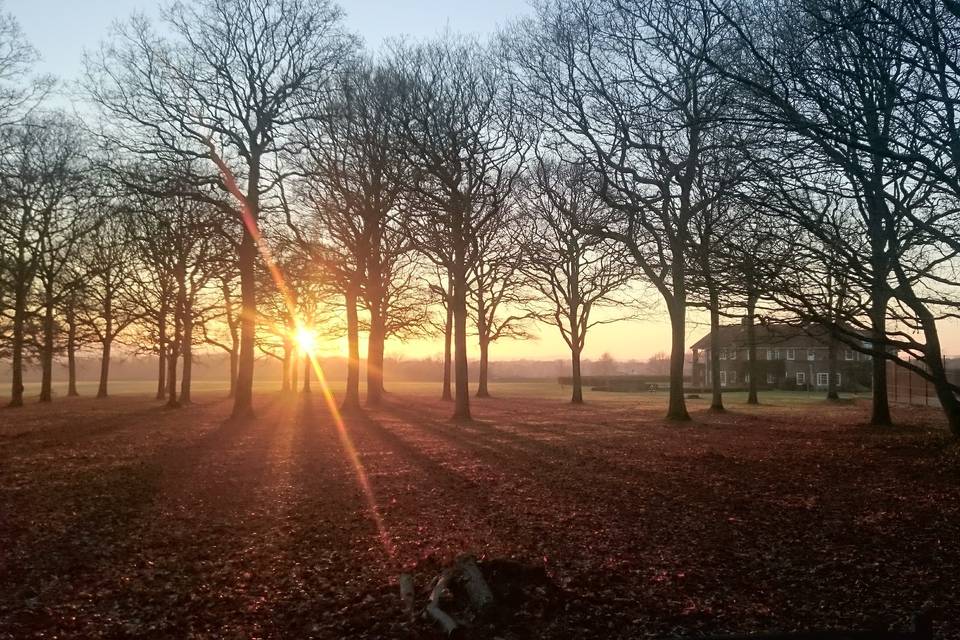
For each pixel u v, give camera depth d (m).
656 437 20.81
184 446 19.03
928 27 8.98
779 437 20.34
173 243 32.88
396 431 23.41
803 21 11.28
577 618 6.00
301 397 50.91
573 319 43.47
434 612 5.87
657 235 20.25
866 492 11.44
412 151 23.47
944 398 16.69
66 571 7.89
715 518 9.93
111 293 41.06
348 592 7.02
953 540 8.48
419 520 10.26
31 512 10.61
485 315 50.47
